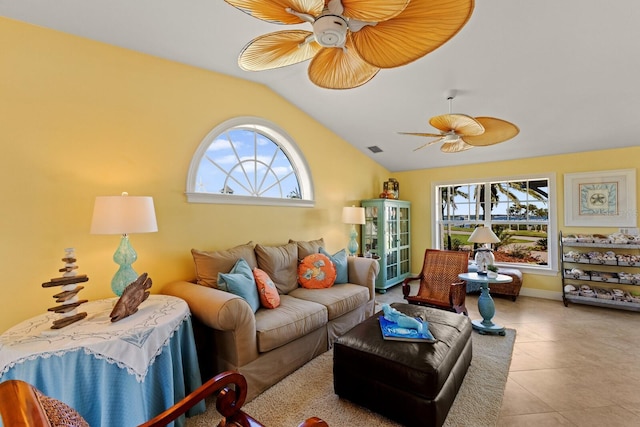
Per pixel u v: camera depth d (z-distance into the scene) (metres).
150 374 1.56
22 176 1.84
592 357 2.57
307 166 3.88
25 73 1.85
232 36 2.21
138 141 2.34
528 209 4.75
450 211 5.50
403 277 5.45
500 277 3.27
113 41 2.18
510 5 1.93
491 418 1.80
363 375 1.89
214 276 2.45
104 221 1.77
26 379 1.32
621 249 4.02
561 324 3.37
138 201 1.88
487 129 2.62
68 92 2.01
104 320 1.64
